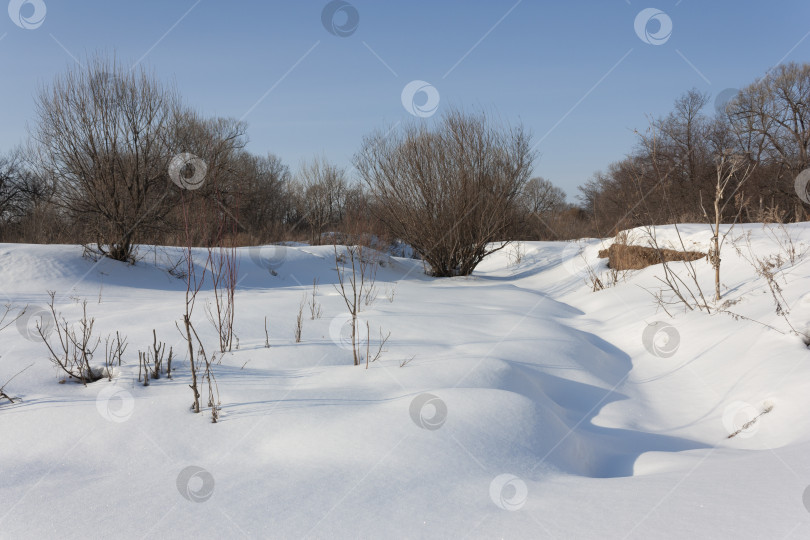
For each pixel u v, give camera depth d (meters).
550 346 5.28
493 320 6.71
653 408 4.11
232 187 17.41
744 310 5.47
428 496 2.14
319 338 5.11
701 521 1.75
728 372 4.36
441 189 14.74
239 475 2.38
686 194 23.34
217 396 3.37
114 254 12.13
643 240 10.55
